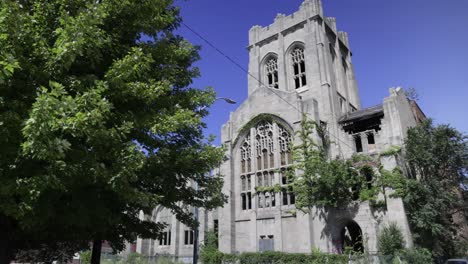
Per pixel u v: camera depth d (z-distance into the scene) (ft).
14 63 25.68
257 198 143.84
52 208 32.60
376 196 118.83
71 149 28.81
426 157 117.29
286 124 144.87
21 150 27.81
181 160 43.88
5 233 36.19
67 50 29.40
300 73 184.24
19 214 28.32
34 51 30.78
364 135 140.97
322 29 185.26
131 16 41.37
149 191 43.86
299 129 139.03
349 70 210.79
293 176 134.62
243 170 153.17
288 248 129.18
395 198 114.62
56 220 36.40
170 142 47.52
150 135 40.70
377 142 135.95
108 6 37.96
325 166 123.13
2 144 28.27
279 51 193.77
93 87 31.81
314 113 139.95
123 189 32.71
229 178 150.41
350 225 134.72
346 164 124.06
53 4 34.94
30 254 66.49
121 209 42.06
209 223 158.61
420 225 108.88
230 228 142.92
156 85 41.06
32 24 31.58
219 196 55.83
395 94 137.59
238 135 157.17
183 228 169.27
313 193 125.39
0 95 29.73
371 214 117.08
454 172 118.52
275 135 146.41
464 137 118.32
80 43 29.50
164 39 49.14
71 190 33.12
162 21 45.21
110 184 32.37
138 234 52.54
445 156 118.01
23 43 30.66
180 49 49.11
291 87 185.47
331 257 111.04
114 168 32.19
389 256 102.53
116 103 37.76
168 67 46.83
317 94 170.09
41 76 31.14
